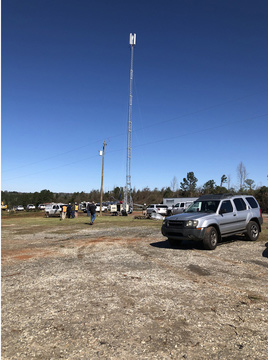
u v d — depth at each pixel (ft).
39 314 12.75
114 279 18.28
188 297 14.75
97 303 14.01
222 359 9.11
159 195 312.50
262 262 22.84
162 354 9.41
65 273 20.04
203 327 11.34
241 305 13.62
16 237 42.22
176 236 29.30
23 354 9.46
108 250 29.68
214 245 28.81
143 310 13.06
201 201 33.55
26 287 16.83
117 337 10.55
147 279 18.17
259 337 10.52
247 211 33.76
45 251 29.40
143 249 29.94
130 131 158.81
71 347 9.89
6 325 11.67
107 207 176.76
